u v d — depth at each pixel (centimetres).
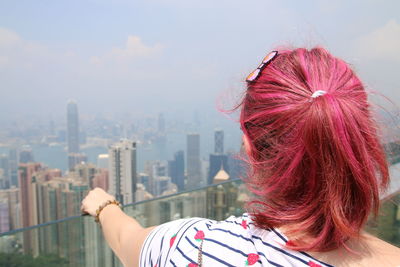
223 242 58
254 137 60
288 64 61
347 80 58
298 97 56
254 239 58
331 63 60
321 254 54
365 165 52
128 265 79
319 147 53
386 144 56
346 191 53
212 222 66
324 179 53
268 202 59
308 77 58
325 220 54
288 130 56
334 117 53
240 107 64
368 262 53
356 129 53
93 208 110
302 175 55
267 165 59
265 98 59
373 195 54
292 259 54
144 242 70
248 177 62
